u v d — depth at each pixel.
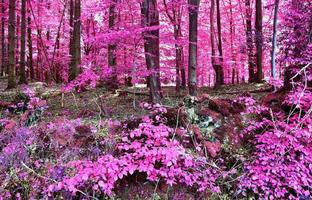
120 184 5.50
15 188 5.24
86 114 7.79
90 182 5.18
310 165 5.39
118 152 5.76
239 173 5.80
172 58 13.30
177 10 11.98
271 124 6.16
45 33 20.80
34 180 5.30
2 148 6.00
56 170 5.30
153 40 8.38
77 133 6.15
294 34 9.00
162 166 5.53
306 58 7.33
